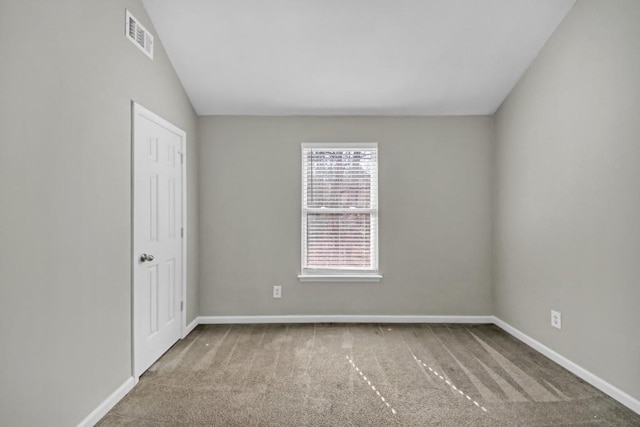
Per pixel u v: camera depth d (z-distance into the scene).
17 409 1.48
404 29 2.79
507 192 3.47
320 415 2.02
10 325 1.45
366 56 3.05
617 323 2.19
